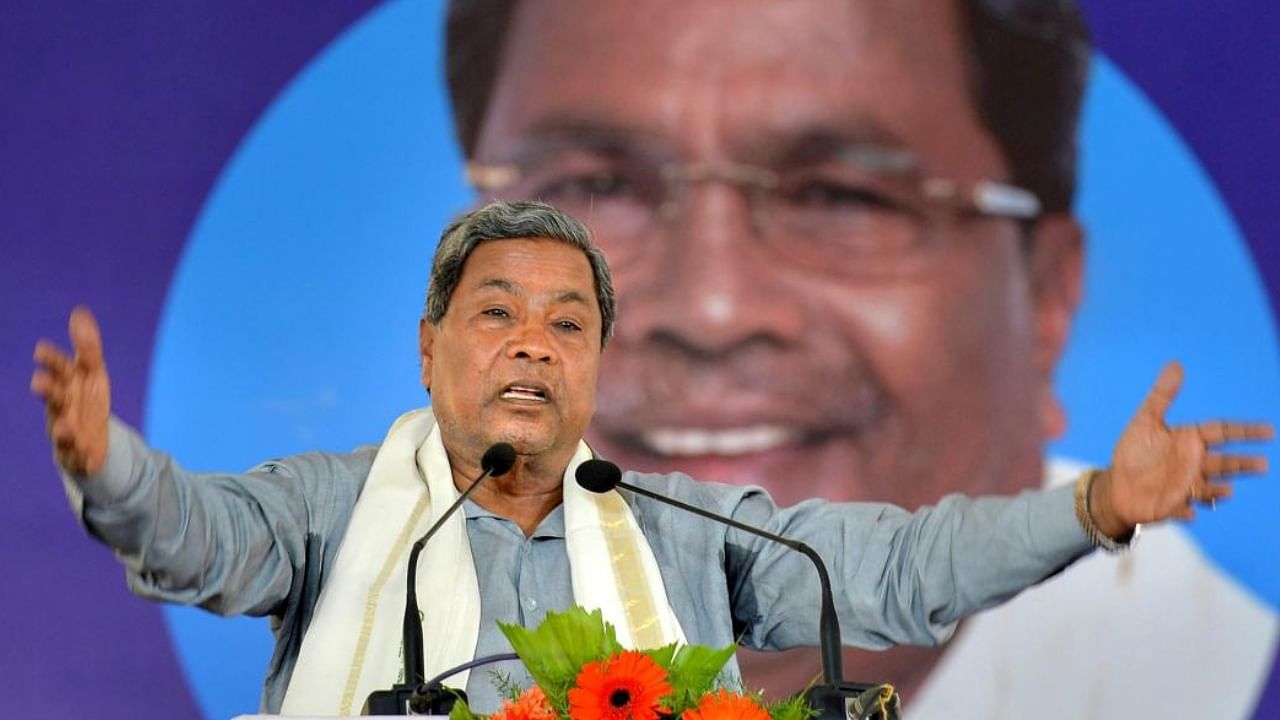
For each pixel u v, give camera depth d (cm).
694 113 636
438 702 265
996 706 625
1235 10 665
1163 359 646
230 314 631
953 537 334
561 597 353
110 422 280
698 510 317
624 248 631
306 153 639
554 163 636
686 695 249
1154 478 296
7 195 632
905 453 631
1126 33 661
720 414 624
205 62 643
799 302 632
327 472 361
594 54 638
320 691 329
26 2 641
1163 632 630
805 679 616
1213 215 653
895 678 621
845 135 641
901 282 636
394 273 635
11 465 620
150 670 612
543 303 353
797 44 642
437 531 349
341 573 343
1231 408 646
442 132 641
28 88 638
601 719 238
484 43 643
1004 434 636
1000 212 645
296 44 645
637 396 624
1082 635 629
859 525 353
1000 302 641
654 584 352
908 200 641
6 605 613
